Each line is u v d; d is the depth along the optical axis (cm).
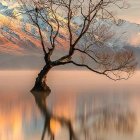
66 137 2253
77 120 2895
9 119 2900
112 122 2812
